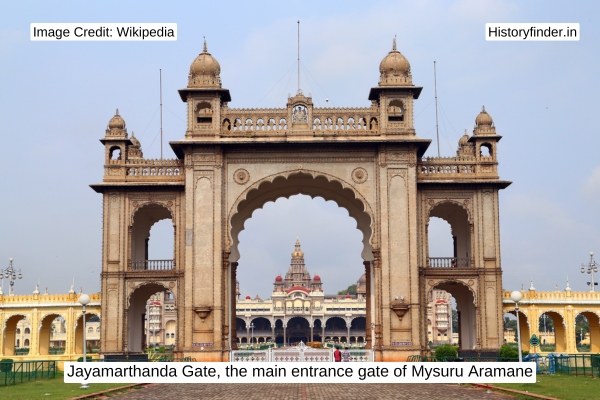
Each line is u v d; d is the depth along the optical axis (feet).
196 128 86.63
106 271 85.87
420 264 86.17
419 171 88.79
